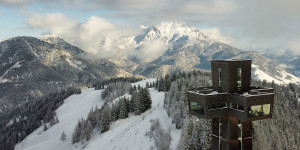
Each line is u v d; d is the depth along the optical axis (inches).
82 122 5467.5
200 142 2431.1
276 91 6589.6
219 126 1849.2
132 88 7815.0
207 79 5600.4
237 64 1758.1
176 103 3949.3
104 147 3629.4
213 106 1765.5
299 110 6082.7
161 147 2787.9
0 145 7406.5
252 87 1948.8
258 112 1680.6
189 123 2677.2
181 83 5639.8
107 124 4756.4
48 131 7091.5
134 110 5354.3
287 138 3850.9
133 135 3540.8
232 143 1769.2
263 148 2383.1
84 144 4734.3
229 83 1752.0
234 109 1722.4
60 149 5157.5
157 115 4288.9
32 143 6835.6
